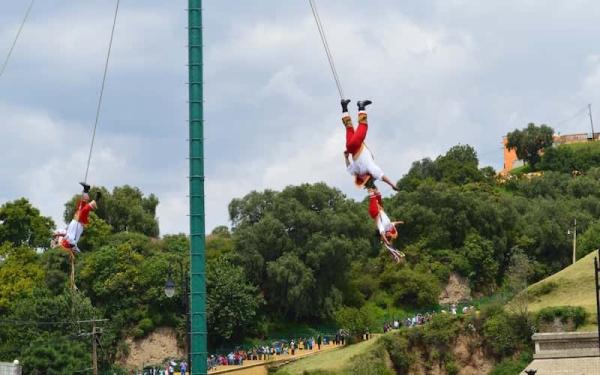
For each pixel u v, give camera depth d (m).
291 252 132.75
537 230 154.88
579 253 149.75
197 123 42.06
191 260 41.38
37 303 114.38
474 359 109.31
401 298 142.50
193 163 41.88
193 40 42.50
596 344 93.38
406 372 109.50
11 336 111.69
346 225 136.38
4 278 128.75
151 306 127.38
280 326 132.75
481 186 174.12
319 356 115.62
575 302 108.38
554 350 94.44
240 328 129.12
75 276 129.75
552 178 189.75
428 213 150.38
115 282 126.38
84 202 44.47
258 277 133.38
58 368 101.19
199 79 42.34
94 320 102.44
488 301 122.56
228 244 141.12
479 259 148.50
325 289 133.62
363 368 105.06
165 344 126.25
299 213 134.25
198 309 41.19
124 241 137.12
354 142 39.59
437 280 144.12
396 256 39.50
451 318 110.88
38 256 136.38
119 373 118.31
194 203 41.62
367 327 121.19
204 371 40.88
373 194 39.88
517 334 107.81
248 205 142.50
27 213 144.12
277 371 111.94
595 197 175.12
